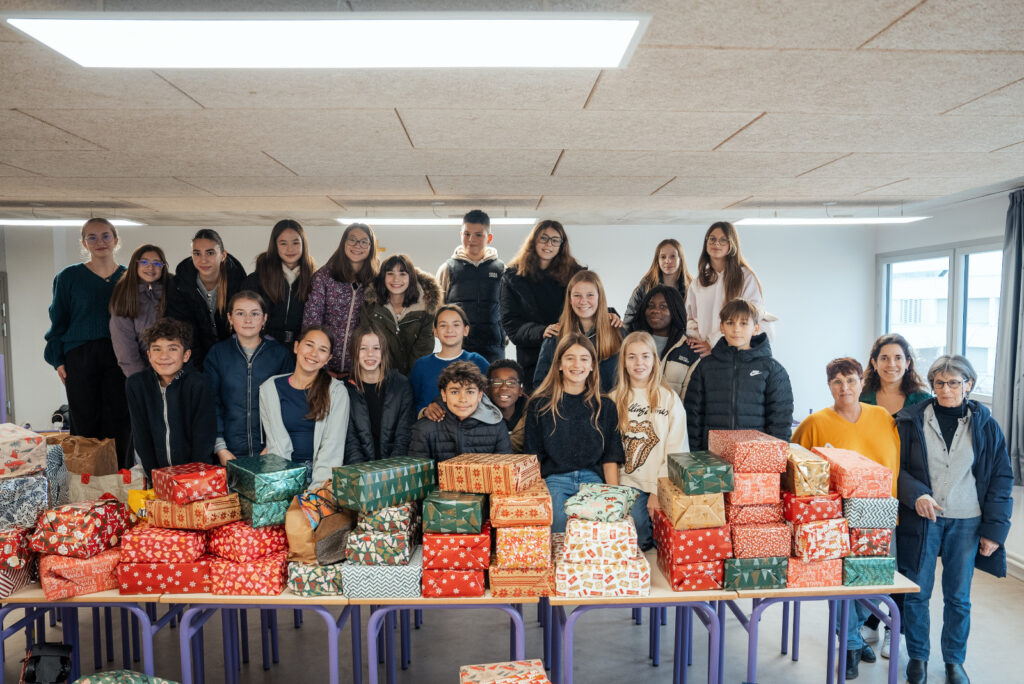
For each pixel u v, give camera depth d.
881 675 3.16
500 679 2.14
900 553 3.10
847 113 2.78
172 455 3.00
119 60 1.75
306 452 3.00
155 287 3.72
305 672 3.22
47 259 7.49
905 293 7.68
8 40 1.92
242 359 3.16
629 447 2.99
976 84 2.40
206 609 2.51
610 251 8.10
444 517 2.41
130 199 5.21
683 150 3.48
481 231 4.30
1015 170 4.08
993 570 3.04
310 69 2.18
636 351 2.99
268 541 2.53
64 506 2.54
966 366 2.99
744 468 2.47
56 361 4.04
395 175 4.20
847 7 1.75
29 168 3.92
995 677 3.13
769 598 2.48
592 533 2.41
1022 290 5.00
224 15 1.48
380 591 2.43
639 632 3.64
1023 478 4.84
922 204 5.88
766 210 6.16
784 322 8.30
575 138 3.21
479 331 4.37
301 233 3.68
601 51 1.68
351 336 3.39
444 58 1.74
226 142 3.25
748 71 2.24
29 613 2.65
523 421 3.16
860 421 3.14
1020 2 1.72
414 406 3.38
